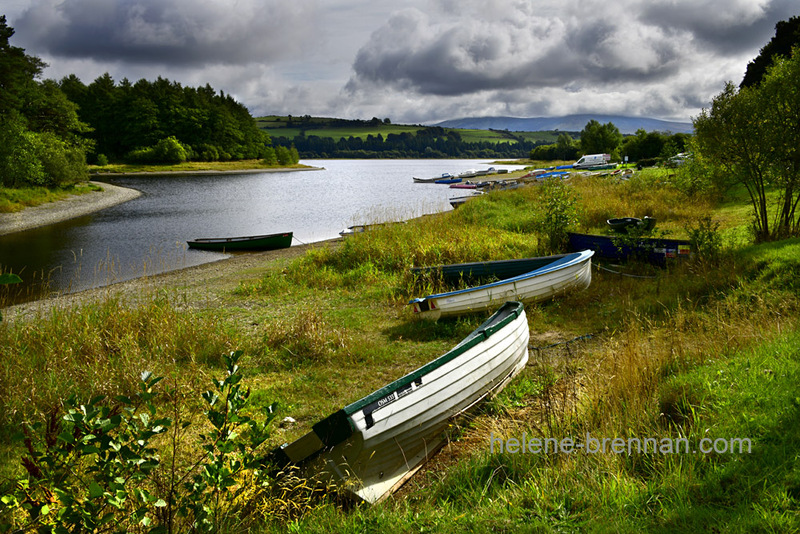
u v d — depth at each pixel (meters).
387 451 4.96
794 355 5.43
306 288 14.09
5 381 6.95
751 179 13.10
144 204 43.19
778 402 4.43
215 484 3.58
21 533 3.50
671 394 5.12
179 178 77.75
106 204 42.38
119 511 3.66
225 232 29.02
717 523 3.24
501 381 6.67
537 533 3.50
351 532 3.91
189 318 10.05
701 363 5.98
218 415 3.67
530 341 9.03
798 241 10.69
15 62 47.06
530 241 16.75
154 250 23.45
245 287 14.44
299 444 4.64
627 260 13.80
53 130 62.50
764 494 3.40
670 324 7.95
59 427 5.83
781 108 12.14
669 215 20.36
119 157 100.50
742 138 12.42
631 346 6.34
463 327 9.91
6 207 34.75
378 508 4.31
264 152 125.44
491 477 4.43
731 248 11.73
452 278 13.27
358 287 13.74
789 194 12.60
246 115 133.12
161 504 3.30
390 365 8.41
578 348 8.34
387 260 15.45
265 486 4.30
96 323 9.44
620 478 3.95
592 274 13.22
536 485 4.10
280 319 10.99
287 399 7.24
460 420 5.89
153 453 3.39
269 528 4.02
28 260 21.19
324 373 8.10
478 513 3.85
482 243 16.11
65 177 45.38
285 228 30.59
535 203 23.80
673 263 12.60
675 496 3.60
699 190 22.78
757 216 13.10
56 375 7.26
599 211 20.92
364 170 124.06
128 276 18.31
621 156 81.44
